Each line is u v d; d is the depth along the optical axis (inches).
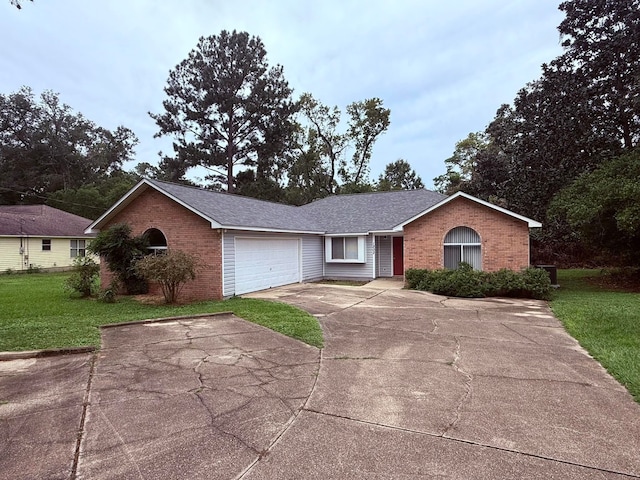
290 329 291.3
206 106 1359.5
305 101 1491.1
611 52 641.0
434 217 564.7
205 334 281.7
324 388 175.3
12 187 1648.6
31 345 248.7
